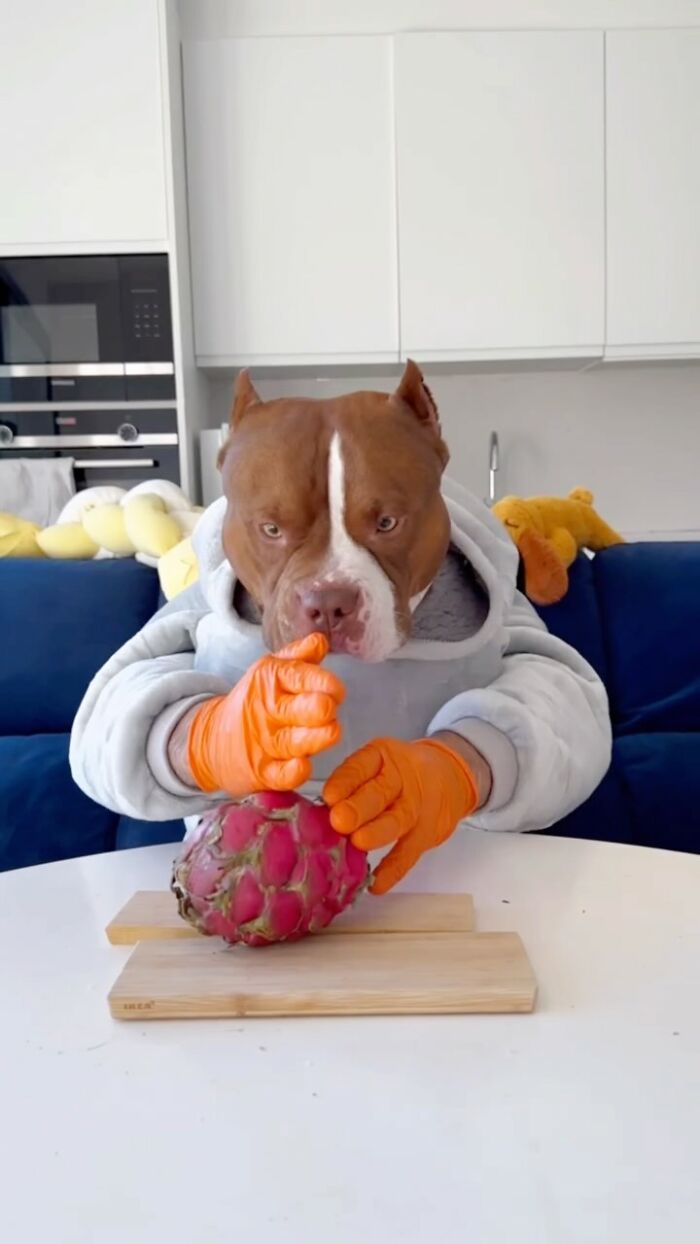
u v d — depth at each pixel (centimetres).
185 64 231
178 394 228
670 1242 37
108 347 228
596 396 272
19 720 156
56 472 224
